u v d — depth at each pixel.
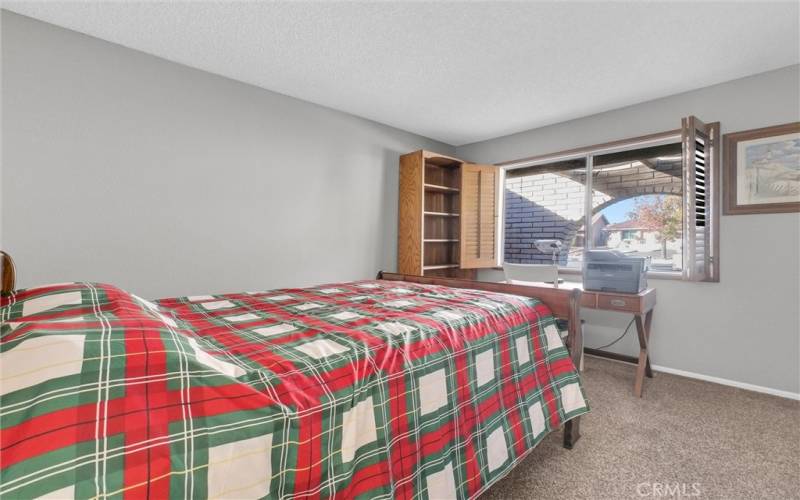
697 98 2.85
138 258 2.40
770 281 2.55
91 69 2.21
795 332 2.47
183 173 2.57
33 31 2.04
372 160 3.71
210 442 0.70
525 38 2.19
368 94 3.05
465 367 1.38
